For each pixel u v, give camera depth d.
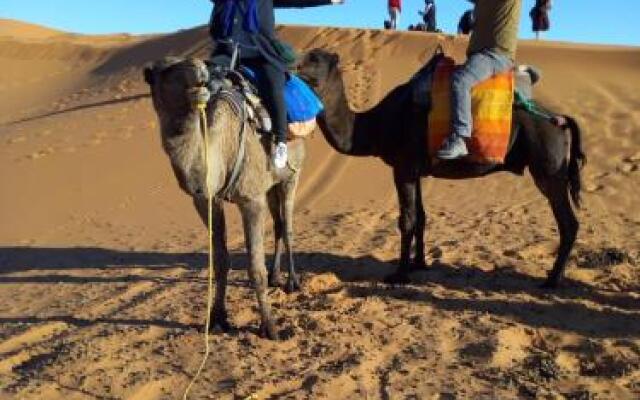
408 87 6.99
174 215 11.14
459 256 8.24
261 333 5.90
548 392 5.01
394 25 26.86
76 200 12.06
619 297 6.87
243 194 5.71
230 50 5.83
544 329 6.05
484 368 5.39
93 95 23.84
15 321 6.69
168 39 31.11
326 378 5.20
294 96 6.05
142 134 15.95
